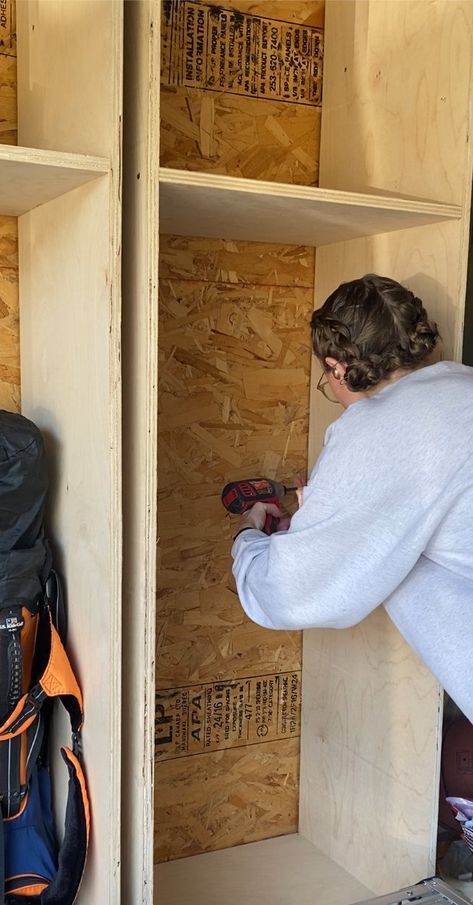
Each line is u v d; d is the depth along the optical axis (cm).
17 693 157
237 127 203
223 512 211
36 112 171
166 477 202
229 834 222
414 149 186
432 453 136
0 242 181
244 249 207
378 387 153
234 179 147
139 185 142
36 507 158
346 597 142
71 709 160
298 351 218
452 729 210
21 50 178
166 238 196
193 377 203
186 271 199
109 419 142
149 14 136
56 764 175
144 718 150
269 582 148
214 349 205
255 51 203
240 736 220
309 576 143
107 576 146
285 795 229
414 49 185
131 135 144
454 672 145
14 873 163
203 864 212
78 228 150
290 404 218
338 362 153
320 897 199
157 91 138
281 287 213
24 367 183
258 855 217
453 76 175
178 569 206
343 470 141
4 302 184
